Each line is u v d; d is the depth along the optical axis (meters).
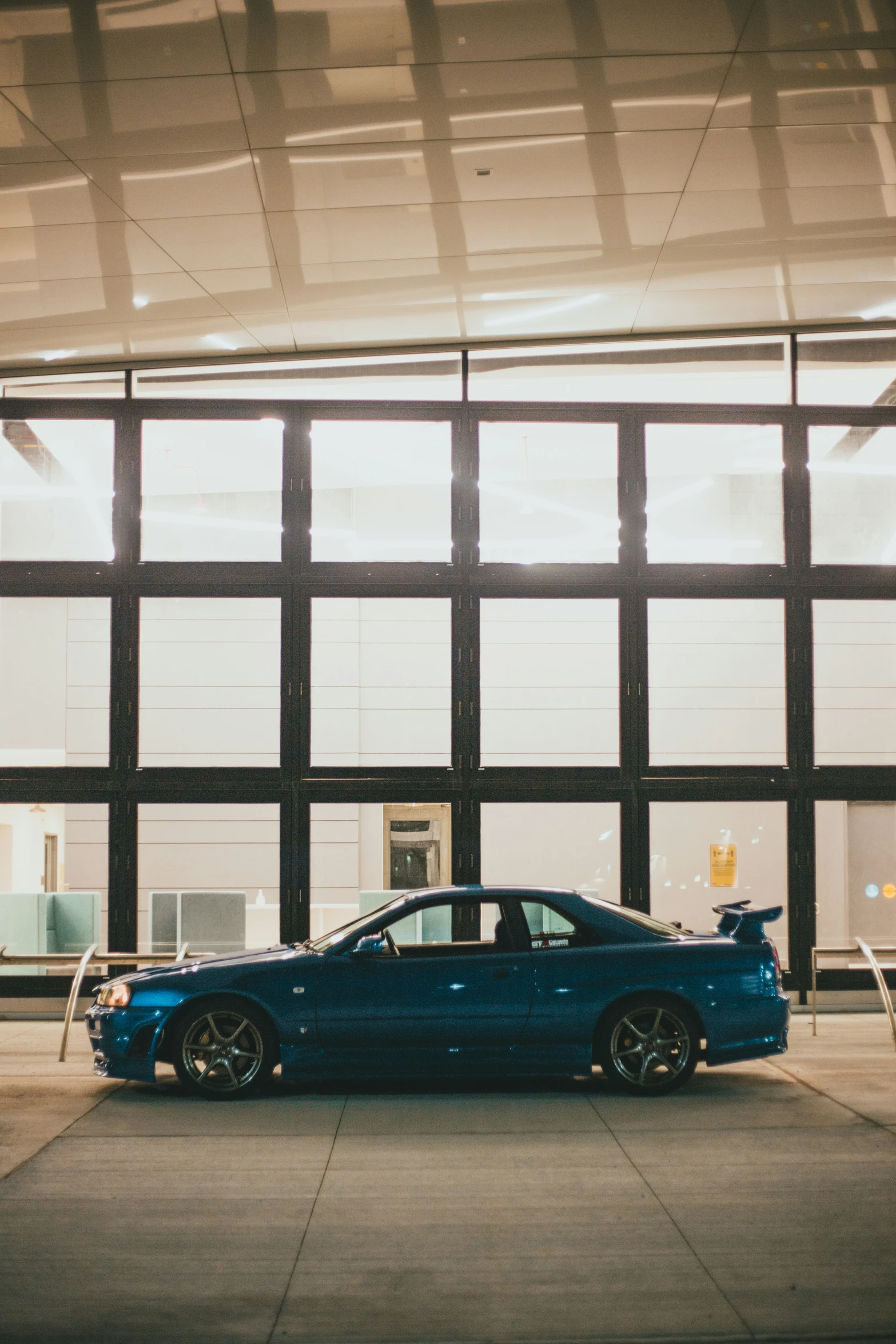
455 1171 5.95
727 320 11.52
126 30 6.23
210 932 11.70
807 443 12.02
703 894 11.73
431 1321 4.10
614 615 11.93
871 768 11.77
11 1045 9.84
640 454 11.95
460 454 11.88
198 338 11.18
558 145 7.79
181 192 8.20
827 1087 7.96
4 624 11.99
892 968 11.66
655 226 9.13
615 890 11.65
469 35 6.42
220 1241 4.92
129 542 11.66
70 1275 4.55
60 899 11.66
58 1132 6.80
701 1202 5.41
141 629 11.81
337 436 11.93
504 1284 4.43
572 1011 7.70
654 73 6.95
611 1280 4.46
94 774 11.47
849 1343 3.92
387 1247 4.84
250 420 11.88
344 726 11.93
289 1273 4.56
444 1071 7.69
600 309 11.03
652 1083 7.75
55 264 9.33
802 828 11.70
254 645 12.23
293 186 8.18
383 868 11.98
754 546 11.93
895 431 12.09
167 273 9.59
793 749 11.77
